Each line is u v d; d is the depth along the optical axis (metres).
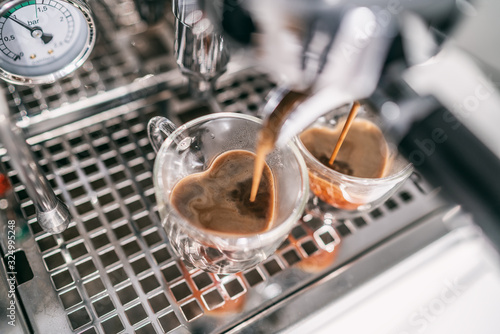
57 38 0.38
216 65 0.39
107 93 0.46
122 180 0.42
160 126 0.38
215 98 0.48
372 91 0.25
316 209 0.44
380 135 0.45
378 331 0.38
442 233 0.43
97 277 0.38
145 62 0.48
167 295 0.37
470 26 0.44
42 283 0.37
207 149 0.41
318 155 0.44
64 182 0.42
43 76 0.40
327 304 0.39
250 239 0.34
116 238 0.40
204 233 0.34
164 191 0.36
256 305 0.38
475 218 0.44
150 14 0.48
